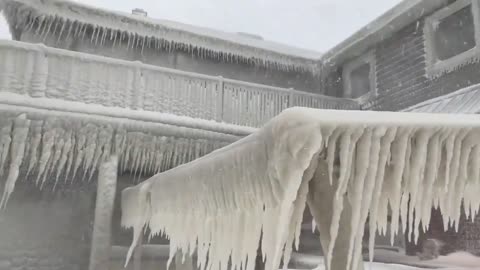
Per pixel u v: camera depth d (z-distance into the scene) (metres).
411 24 12.38
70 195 10.62
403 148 2.91
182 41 13.15
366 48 14.03
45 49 8.96
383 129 2.81
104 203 8.52
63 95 8.95
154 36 12.81
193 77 10.37
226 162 3.53
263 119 11.09
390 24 12.44
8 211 9.85
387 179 3.09
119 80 9.56
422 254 10.73
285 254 3.06
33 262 9.94
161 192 5.46
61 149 8.64
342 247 3.26
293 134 2.61
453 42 12.26
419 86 11.78
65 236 10.39
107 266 8.16
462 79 10.44
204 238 4.12
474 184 3.24
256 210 3.19
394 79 12.82
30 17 11.77
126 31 12.48
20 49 8.72
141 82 9.78
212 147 10.11
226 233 3.67
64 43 12.46
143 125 9.38
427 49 11.65
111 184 8.72
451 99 10.01
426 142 2.95
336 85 15.58
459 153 3.04
